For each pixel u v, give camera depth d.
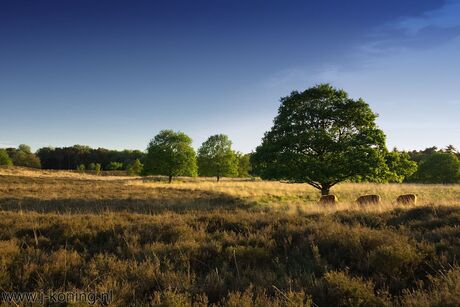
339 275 5.20
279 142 24.52
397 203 15.67
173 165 54.47
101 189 30.42
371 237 7.27
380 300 4.54
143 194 27.02
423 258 6.17
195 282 5.38
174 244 7.52
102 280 5.36
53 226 9.34
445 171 57.41
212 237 8.51
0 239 8.22
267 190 34.28
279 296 4.72
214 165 66.25
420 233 8.29
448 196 30.05
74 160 152.12
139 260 6.57
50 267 5.94
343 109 24.50
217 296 5.01
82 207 18.36
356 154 22.52
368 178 23.23
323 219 10.72
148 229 9.02
